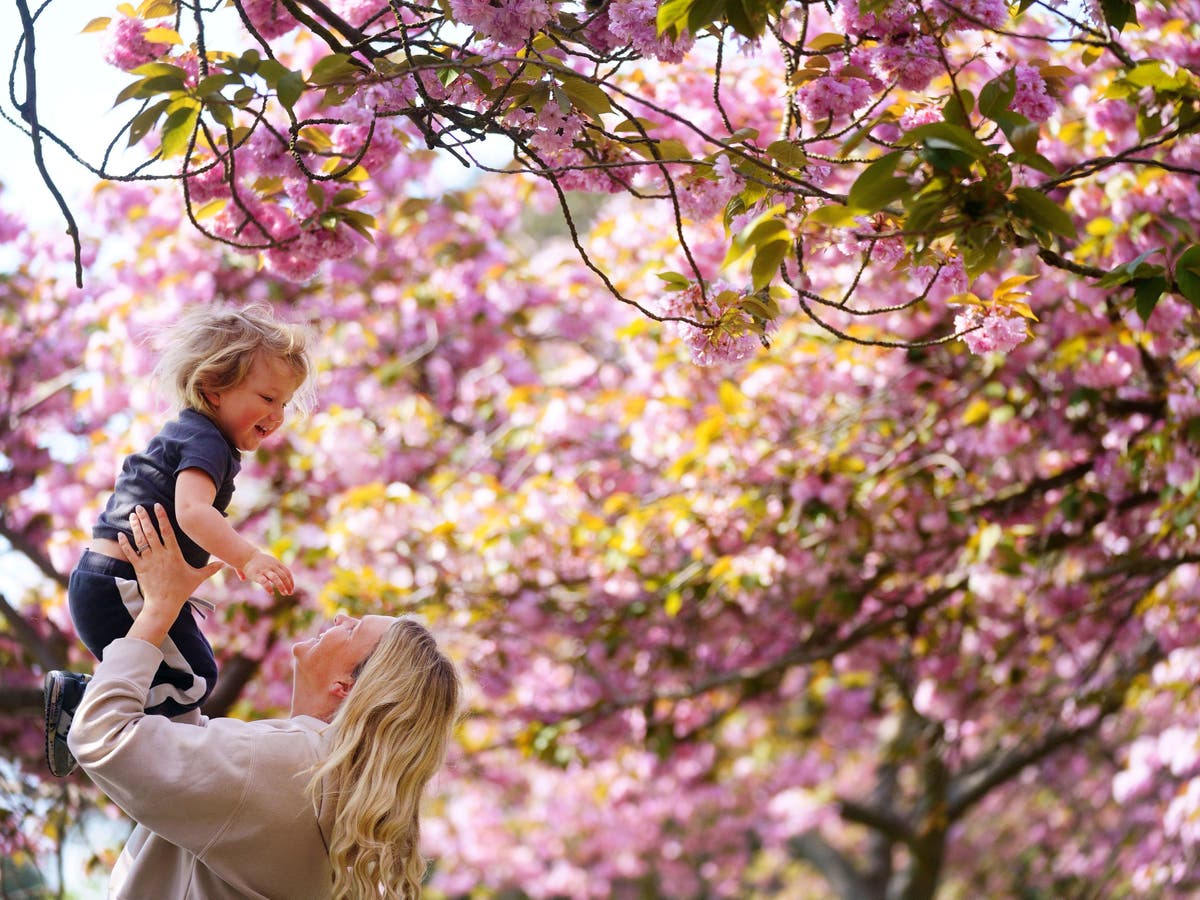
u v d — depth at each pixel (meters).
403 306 8.13
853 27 3.35
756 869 17.38
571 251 9.34
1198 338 5.90
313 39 5.76
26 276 8.12
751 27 3.16
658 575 7.18
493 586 7.03
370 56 3.26
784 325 6.76
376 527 6.64
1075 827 11.80
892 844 13.85
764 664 8.01
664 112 3.21
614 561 6.72
